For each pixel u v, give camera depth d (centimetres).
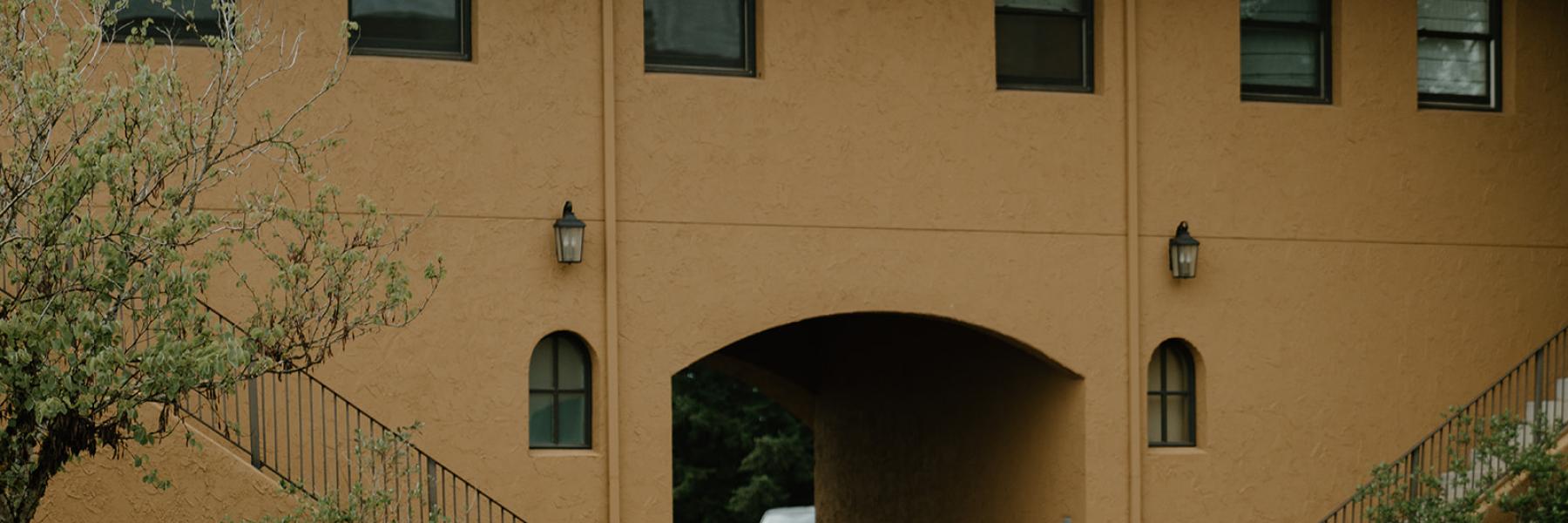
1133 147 1536
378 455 1217
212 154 1168
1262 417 1573
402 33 1402
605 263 1420
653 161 1438
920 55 1502
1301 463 1580
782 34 1471
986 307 1508
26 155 989
